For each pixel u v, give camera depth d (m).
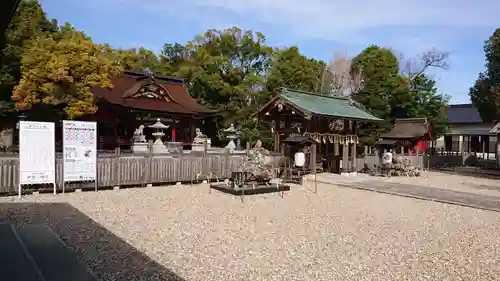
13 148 26.55
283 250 6.76
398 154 24.14
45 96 22.12
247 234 7.80
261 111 20.23
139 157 15.38
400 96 34.91
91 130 12.70
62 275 5.07
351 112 20.66
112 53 35.59
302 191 14.50
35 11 28.20
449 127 42.25
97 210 9.76
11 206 9.93
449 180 20.38
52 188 12.26
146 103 28.94
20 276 4.79
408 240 7.73
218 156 16.36
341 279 5.44
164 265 5.76
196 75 36.41
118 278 5.15
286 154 19.41
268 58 40.56
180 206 10.67
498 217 10.45
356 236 7.92
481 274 5.82
